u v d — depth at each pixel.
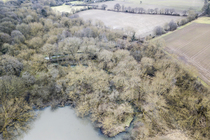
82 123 59.38
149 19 177.00
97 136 54.84
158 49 96.12
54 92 69.94
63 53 96.62
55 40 98.19
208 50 102.56
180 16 182.25
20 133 54.72
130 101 67.94
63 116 62.06
